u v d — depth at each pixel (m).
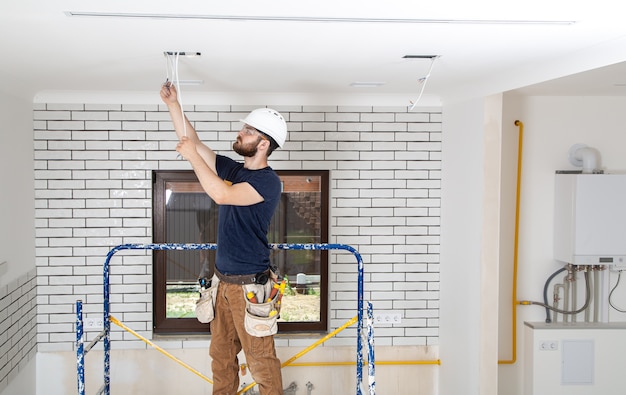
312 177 4.89
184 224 4.82
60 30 2.32
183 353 4.77
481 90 3.96
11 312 4.08
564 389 4.73
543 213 4.82
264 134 2.86
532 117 4.77
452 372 4.60
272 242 4.89
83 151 4.63
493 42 2.53
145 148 4.67
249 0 1.85
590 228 4.53
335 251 4.84
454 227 4.55
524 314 4.87
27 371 4.47
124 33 2.38
